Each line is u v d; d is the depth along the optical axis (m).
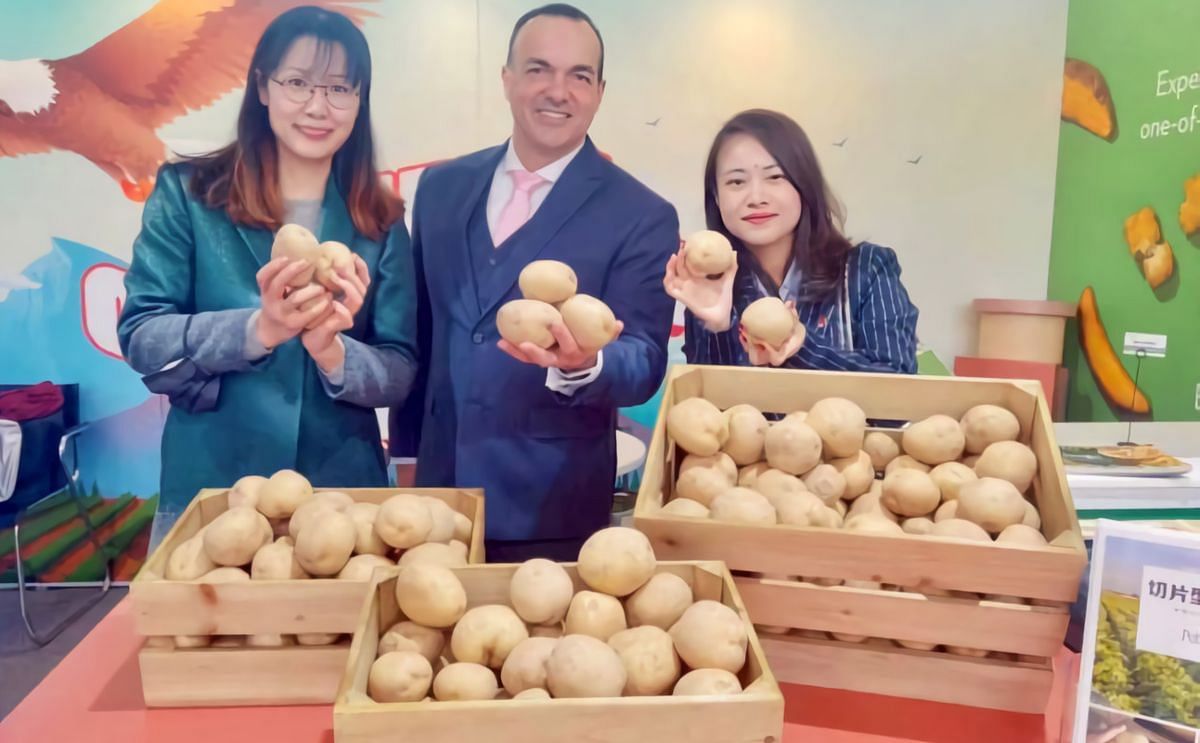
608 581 0.95
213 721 1.01
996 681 1.00
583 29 2.35
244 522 1.09
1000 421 1.21
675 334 2.45
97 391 2.49
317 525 1.05
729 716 0.77
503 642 0.92
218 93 2.33
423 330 2.33
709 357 2.31
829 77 2.49
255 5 2.31
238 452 2.37
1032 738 0.96
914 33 2.51
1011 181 2.61
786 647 1.05
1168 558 0.83
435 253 2.32
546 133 2.33
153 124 2.35
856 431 1.21
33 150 2.37
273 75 2.32
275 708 1.04
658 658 0.87
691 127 2.44
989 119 2.57
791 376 1.34
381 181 2.35
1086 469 1.69
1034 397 1.21
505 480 2.19
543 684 0.86
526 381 2.17
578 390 1.97
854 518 1.08
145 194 2.37
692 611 0.90
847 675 1.04
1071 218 2.56
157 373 2.36
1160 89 2.23
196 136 2.35
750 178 2.46
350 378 2.26
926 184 2.57
